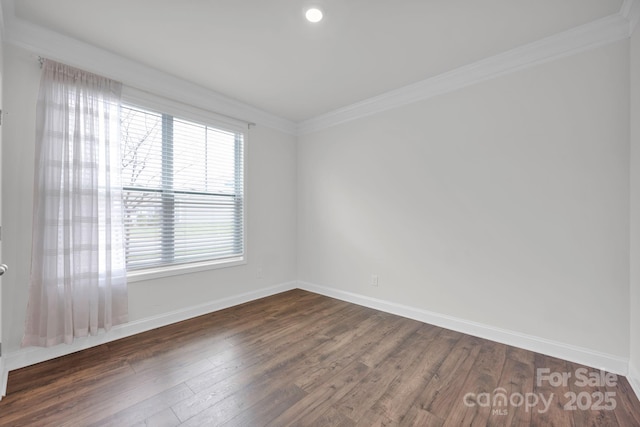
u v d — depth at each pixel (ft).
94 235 7.31
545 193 7.27
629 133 6.24
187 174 9.82
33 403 5.35
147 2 5.82
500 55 7.69
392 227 10.27
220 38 7.04
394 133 10.17
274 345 7.77
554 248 7.16
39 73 6.79
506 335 7.84
